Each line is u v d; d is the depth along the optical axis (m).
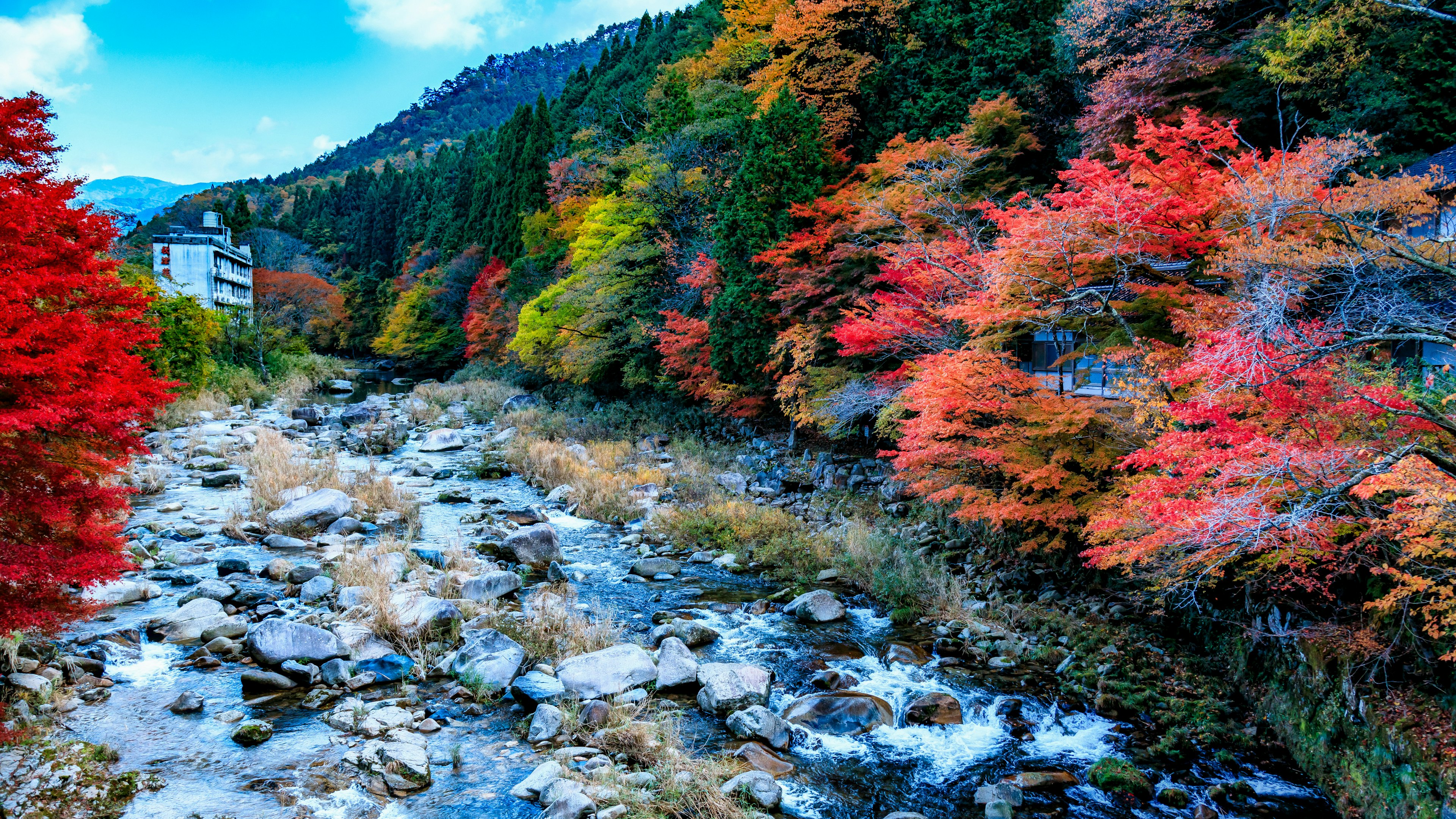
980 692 8.94
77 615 5.86
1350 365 7.35
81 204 6.06
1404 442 6.38
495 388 39.97
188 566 12.07
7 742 6.55
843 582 13.00
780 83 26.59
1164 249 9.62
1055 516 10.70
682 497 18.30
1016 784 7.09
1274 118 16.73
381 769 6.73
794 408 19.53
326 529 14.43
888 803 6.79
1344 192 8.46
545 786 6.50
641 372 28.80
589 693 8.33
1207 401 6.81
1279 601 8.56
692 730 7.86
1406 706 6.48
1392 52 15.02
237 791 6.34
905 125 23.55
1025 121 21.41
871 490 17.73
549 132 51.28
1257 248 8.05
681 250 28.72
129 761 6.69
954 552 13.83
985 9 22.88
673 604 11.83
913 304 14.38
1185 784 7.16
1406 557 6.61
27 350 5.12
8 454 5.25
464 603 10.59
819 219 19.36
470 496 18.61
